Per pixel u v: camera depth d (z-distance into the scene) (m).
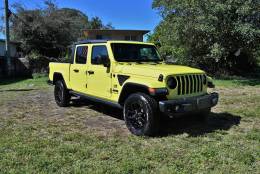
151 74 5.73
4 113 7.96
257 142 5.42
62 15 23.66
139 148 5.15
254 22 14.41
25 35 22.75
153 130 5.69
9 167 4.37
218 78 16.70
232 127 6.41
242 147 5.16
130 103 5.96
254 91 11.78
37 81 16.16
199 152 4.91
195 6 14.89
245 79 16.31
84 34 36.75
